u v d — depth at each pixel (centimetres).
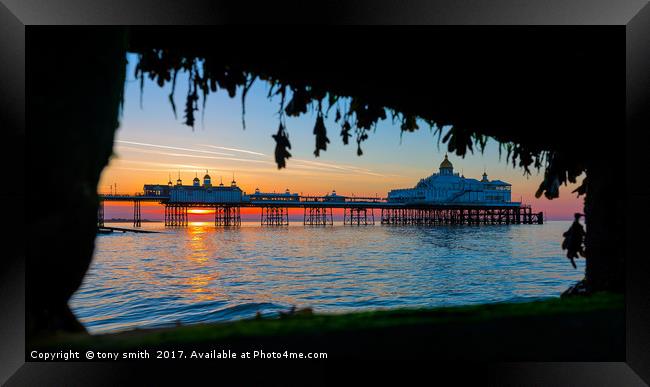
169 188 11038
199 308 1533
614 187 434
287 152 429
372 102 463
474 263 3238
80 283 289
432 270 2800
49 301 271
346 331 240
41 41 257
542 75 404
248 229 11812
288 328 244
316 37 382
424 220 13512
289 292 1922
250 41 384
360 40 384
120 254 4178
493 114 449
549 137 480
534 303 303
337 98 483
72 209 261
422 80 416
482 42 383
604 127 428
